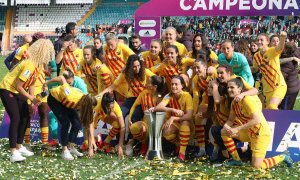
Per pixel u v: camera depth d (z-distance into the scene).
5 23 51.75
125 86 8.81
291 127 7.66
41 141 9.07
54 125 8.76
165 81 8.13
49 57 7.57
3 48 50.69
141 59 8.30
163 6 10.79
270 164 7.12
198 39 8.70
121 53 9.27
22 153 7.84
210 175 6.62
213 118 7.80
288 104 9.54
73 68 9.98
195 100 8.06
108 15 50.09
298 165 7.36
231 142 7.24
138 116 8.20
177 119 7.75
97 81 9.36
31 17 52.16
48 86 9.80
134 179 6.49
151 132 7.76
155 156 7.74
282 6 9.89
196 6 10.50
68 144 7.92
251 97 7.01
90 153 7.88
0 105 14.16
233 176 6.62
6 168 7.00
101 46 10.24
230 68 7.41
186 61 8.64
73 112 7.97
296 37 36.16
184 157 7.74
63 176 6.59
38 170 6.92
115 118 8.09
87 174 6.75
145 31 11.03
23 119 7.75
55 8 52.31
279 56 9.22
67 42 9.92
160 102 7.92
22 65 7.42
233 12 10.22
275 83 8.73
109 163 7.45
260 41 8.78
